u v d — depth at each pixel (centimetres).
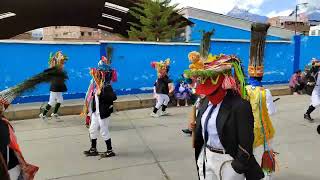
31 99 1016
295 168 536
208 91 279
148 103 1068
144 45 1140
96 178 513
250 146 265
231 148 273
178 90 1080
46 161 593
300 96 1231
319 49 1395
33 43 1012
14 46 998
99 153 626
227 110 274
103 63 607
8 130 274
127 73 1134
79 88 1076
